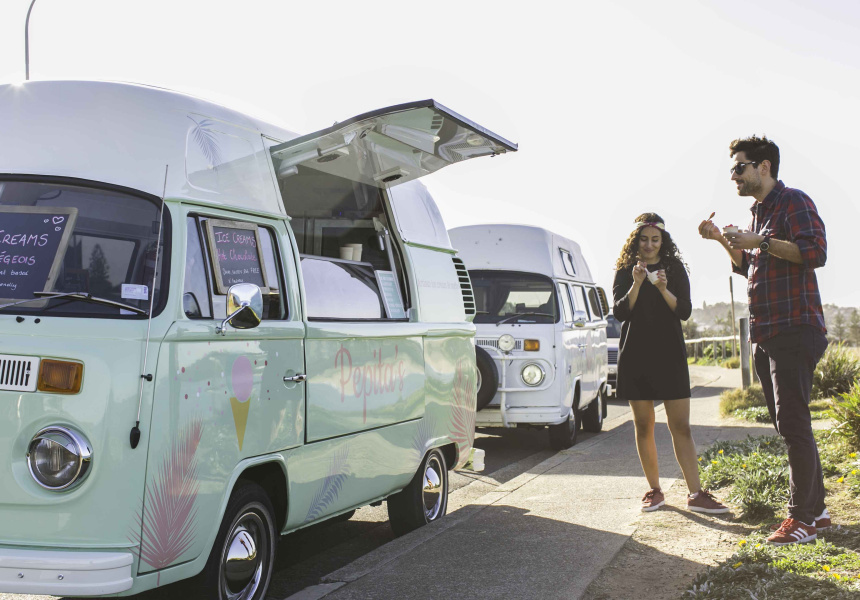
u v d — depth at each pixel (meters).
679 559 5.11
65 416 3.67
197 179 4.32
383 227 6.48
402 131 5.29
